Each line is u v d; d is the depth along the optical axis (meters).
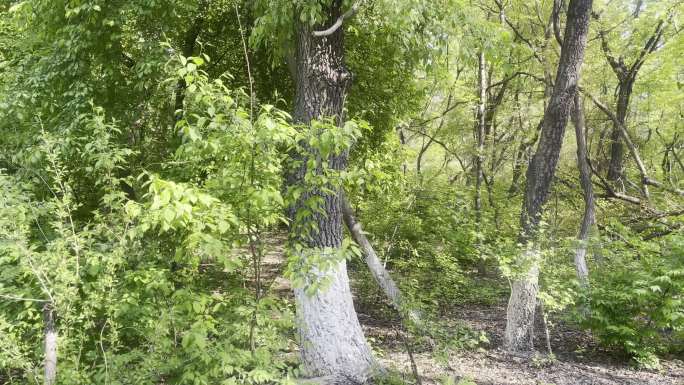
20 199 4.00
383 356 6.30
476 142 13.41
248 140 3.17
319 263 3.59
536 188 7.38
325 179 3.67
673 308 6.68
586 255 10.62
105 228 4.04
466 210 10.30
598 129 17.02
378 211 9.51
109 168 4.42
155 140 8.35
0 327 3.44
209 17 8.89
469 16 6.39
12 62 7.34
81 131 6.20
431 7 5.90
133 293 3.99
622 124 14.22
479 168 12.80
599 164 17.94
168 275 4.29
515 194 14.53
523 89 16.39
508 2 13.76
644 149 17.22
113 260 3.76
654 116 15.94
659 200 14.24
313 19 5.11
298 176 4.97
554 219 9.11
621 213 13.38
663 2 12.33
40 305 3.95
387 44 8.59
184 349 3.77
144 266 4.22
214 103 3.50
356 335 5.59
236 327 3.89
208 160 4.46
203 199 3.01
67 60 6.61
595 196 13.56
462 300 10.52
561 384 5.94
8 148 6.41
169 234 4.71
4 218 3.45
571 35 7.19
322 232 5.32
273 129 3.22
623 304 7.10
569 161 17.81
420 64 8.91
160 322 3.75
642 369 6.70
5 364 3.43
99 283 3.72
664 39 13.81
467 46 6.36
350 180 3.87
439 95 17.67
